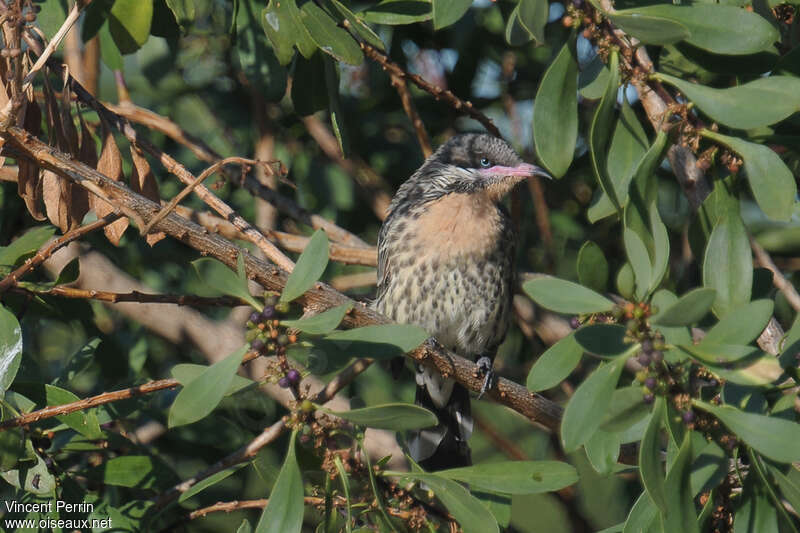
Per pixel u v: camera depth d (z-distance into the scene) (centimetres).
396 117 1423
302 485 672
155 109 1381
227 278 668
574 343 673
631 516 694
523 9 682
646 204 718
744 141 718
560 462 738
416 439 1202
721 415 625
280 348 661
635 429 721
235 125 1380
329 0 848
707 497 733
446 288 1205
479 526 714
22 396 836
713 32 709
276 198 1270
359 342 685
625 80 732
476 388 936
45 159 780
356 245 1283
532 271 1448
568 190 1443
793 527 675
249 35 955
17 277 800
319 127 1364
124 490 1015
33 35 917
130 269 1307
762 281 820
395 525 785
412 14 871
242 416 1175
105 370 1202
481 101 1419
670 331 629
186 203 1330
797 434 608
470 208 1205
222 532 1149
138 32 894
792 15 855
